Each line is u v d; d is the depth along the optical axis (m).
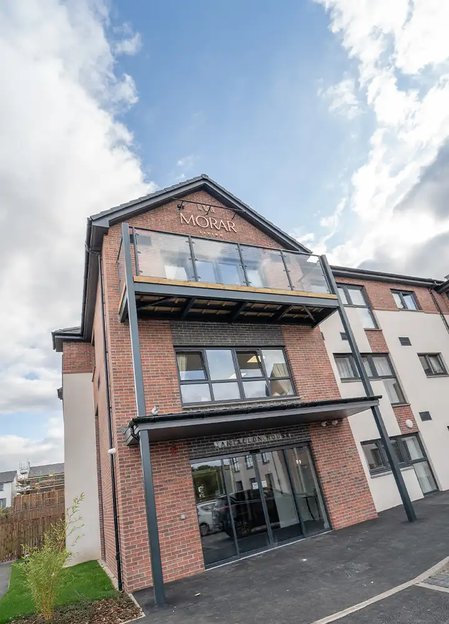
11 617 5.26
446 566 4.91
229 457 7.91
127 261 7.52
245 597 4.96
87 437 11.63
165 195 10.47
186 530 6.80
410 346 13.97
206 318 9.23
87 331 12.85
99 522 10.57
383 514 9.28
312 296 9.70
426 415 12.64
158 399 7.77
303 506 8.37
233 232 11.27
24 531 13.16
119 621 4.66
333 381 10.55
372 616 3.81
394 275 15.20
